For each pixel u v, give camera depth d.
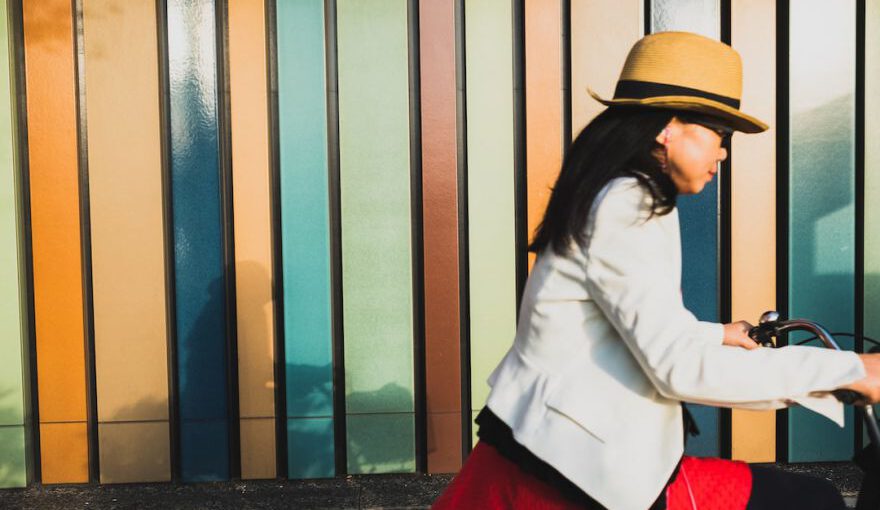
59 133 4.19
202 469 4.36
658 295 1.54
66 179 4.21
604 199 1.62
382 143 4.30
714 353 1.51
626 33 4.28
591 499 1.61
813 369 1.50
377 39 4.27
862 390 1.50
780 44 4.36
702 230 4.39
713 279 4.40
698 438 4.51
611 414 1.62
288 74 4.23
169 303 4.34
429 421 4.39
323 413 4.35
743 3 4.27
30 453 4.32
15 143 4.19
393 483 4.34
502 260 4.36
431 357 4.37
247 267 4.28
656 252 1.59
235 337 4.35
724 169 4.45
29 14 4.14
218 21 4.25
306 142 4.26
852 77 4.31
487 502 1.77
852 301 4.39
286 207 4.27
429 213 4.32
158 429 4.32
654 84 1.69
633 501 1.58
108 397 4.30
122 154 4.23
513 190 4.34
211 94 4.21
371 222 4.32
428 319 4.35
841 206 4.36
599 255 1.59
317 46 4.23
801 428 4.43
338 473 4.46
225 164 4.32
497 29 4.29
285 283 4.29
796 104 4.32
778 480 1.81
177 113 4.20
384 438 4.40
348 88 4.27
